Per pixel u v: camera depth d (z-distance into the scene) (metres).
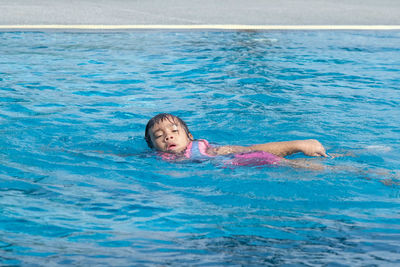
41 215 3.10
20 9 15.59
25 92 6.55
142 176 3.86
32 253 2.61
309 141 4.32
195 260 2.57
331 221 3.08
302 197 3.46
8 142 4.57
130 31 12.17
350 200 3.42
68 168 4.00
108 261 2.54
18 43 10.35
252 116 5.73
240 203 3.36
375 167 4.12
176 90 6.95
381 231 2.95
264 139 4.97
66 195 3.44
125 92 6.78
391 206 3.33
